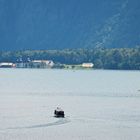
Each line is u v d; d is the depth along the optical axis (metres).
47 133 148.88
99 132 151.00
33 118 174.88
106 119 174.25
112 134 148.62
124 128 157.50
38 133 148.62
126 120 172.62
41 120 170.38
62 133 149.12
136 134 148.88
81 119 173.75
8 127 157.12
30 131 151.50
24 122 166.12
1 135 145.38
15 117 177.25
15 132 149.62
